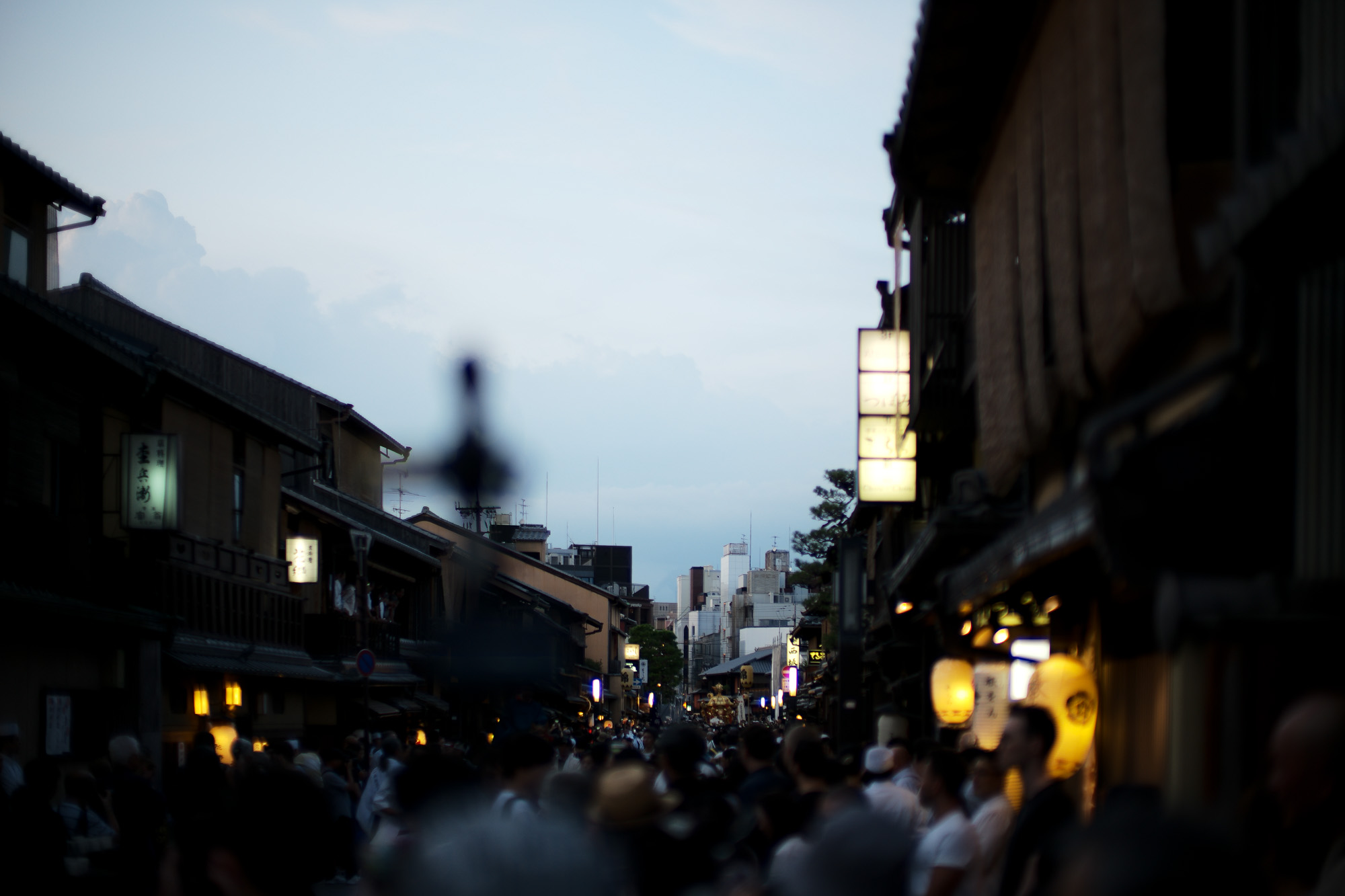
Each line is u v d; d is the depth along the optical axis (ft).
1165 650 15.92
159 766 68.03
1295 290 16.60
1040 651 35.96
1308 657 16.26
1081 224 25.43
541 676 129.80
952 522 36.78
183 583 73.20
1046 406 28.73
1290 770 11.46
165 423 73.05
